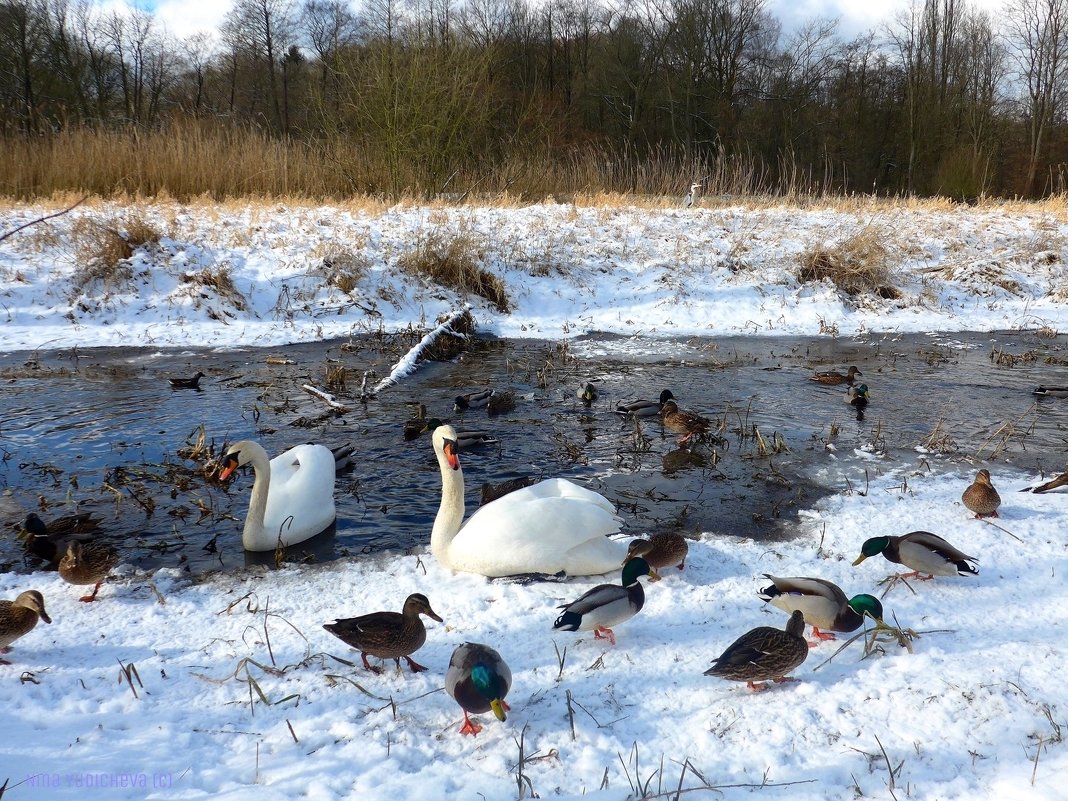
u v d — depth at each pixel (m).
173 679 4.72
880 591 5.84
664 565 6.07
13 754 3.93
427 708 4.48
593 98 52.38
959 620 5.38
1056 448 9.38
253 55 52.44
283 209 20.56
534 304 17.61
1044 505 7.44
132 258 16.62
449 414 10.98
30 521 6.82
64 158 22.02
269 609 5.64
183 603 5.74
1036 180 49.09
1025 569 6.12
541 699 4.54
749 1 47.91
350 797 3.75
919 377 12.98
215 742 4.18
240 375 12.77
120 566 6.49
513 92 46.88
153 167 22.44
